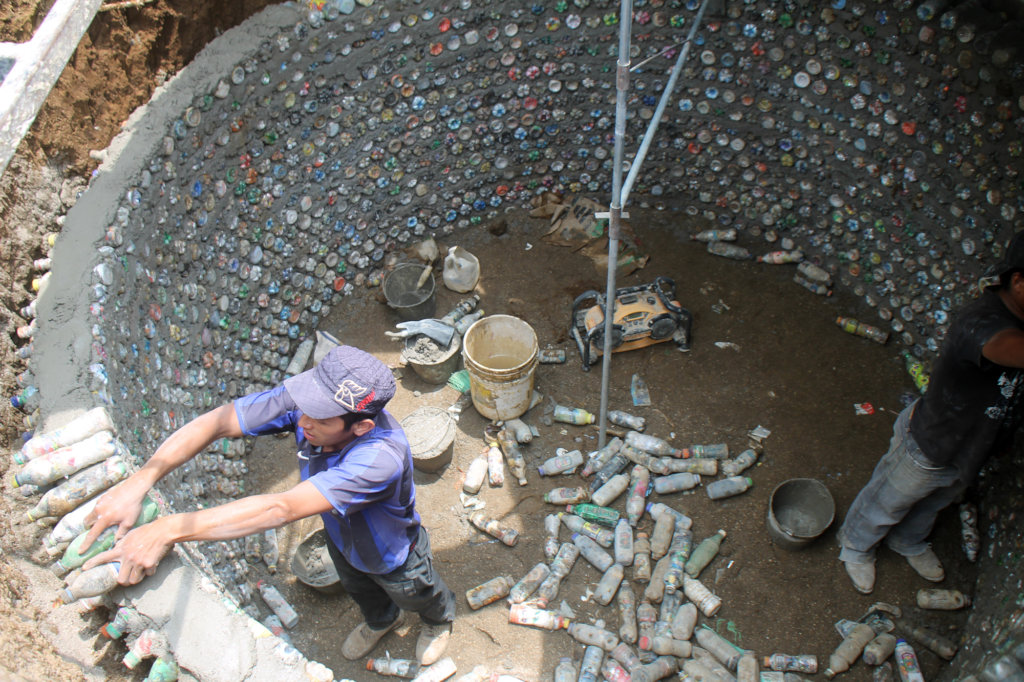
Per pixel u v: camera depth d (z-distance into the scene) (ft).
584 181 22.74
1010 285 10.75
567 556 15.85
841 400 18.44
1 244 12.54
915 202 17.60
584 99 20.77
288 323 19.69
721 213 22.20
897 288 18.86
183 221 15.67
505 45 19.47
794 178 20.15
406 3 17.71
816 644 14.64
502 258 22.38
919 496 13.73
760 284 21.12
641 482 16.93
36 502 10.36
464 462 17.97
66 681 8.51
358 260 21.15
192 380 16.42
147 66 15.24
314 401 9.18
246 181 17.12
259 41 16.15
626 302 19.22
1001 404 11.66
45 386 11.92
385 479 9.70
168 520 8.71
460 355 19.65
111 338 13.25
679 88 20.07
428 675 14.12
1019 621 11.55
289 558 16.33
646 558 15.70
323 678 8.80
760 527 16.37
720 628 14.93
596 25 19.33
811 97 18.45
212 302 16.93
